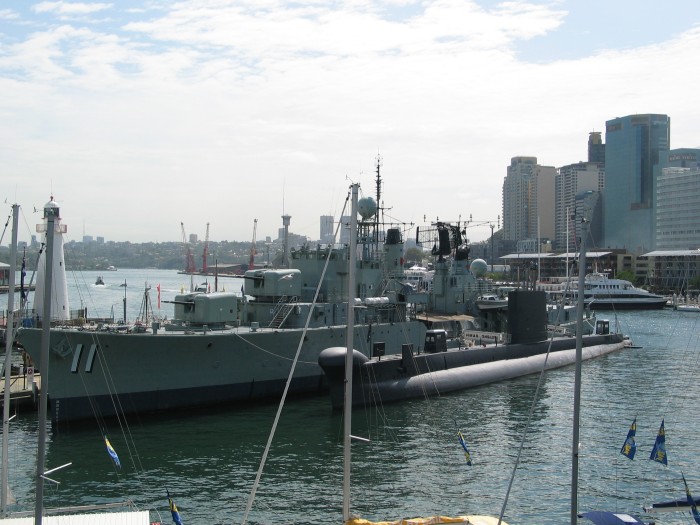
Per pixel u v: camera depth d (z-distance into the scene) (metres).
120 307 170.62
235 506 35.81
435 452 45.06
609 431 50.88
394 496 37.38
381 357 62.06
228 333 55.31
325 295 66.88
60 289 61.78
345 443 28.61
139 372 51.56
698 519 29.17
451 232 88.00
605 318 162.50
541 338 80.44
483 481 39.88
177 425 50.88
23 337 48.81
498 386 66.88
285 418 53.44
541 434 49.69
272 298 64.06
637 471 42.16
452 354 68.25
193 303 57.38
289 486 38.66
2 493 31.08
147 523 27.92
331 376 55.12
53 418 48.94
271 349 58.34
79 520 28.12
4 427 31.73
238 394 57.16
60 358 48.69
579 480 40.47
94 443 46.28
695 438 49.28
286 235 71.00
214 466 41.88
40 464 23.23
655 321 155.00
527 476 40.84
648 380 71.25
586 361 84.38
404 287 75.38
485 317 89.19
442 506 36.16
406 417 54.12
